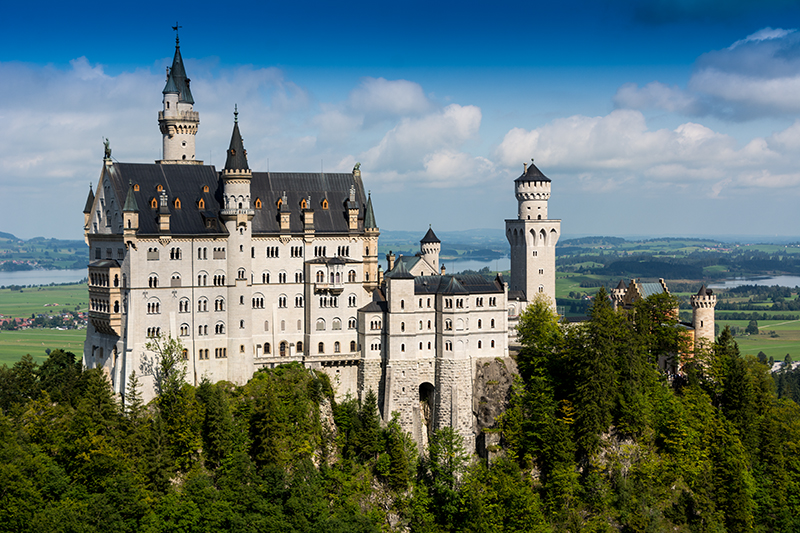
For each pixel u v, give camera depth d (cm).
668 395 19412
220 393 17100
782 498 19012
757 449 19750
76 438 16000
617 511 17825
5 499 14550
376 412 19162
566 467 18112
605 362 18562
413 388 19325
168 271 17525
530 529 17150
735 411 19938
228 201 18162
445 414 19300
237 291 18212
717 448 18862
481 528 17088
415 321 19300
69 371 17912
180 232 17662
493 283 19938
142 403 17075
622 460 18362
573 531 17538
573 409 18538
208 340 17988
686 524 18038
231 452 16488
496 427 19188
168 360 17238
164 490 15775
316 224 19550
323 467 17500
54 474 15338
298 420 17538
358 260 19788
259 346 18912
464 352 19375
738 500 18175
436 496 18212
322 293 19238
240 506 15862
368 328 19250
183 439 16175
